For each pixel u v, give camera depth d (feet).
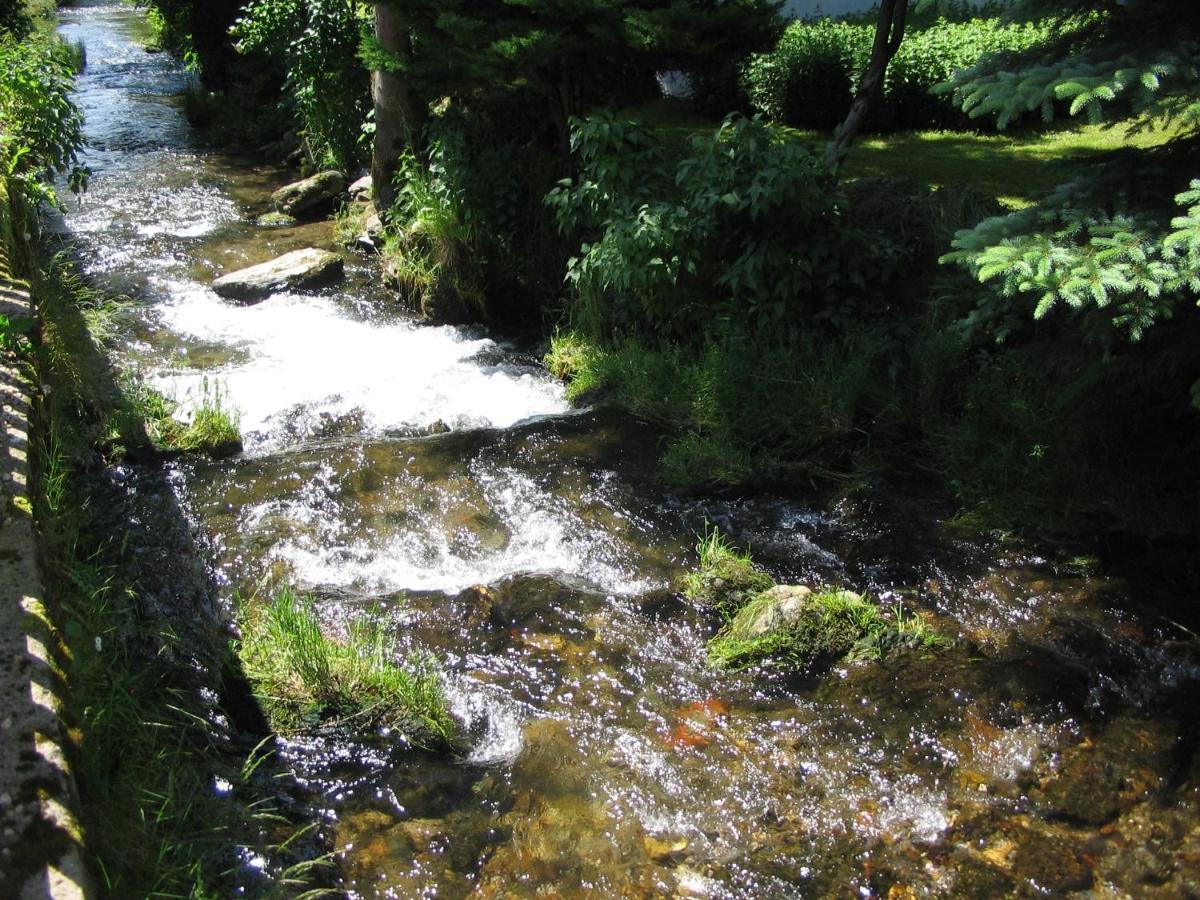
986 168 31.91
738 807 11.80
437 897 10.51
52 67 32.42
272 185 39.86
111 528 16.63
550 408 22.54
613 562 16.63
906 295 21.88
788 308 22.00
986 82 16.76
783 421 19.92
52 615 11.14
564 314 26.11
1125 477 17.44
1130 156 16.76
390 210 30.09
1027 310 18.93
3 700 9.50
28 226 25.64
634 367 22.41
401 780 12.03
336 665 13.44
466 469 19.31
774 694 13.67
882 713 13.32
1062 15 17.40
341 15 36.73
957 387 19.89
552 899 10.53
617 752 12.59
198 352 24.63
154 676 13.01
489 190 27.35
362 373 23.97
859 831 11.50
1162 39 15.47
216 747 12.09
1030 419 18.53
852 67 37.78
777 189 20.66
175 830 10.43
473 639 14.66
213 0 52.85
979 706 13.44
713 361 21.22
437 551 16.85
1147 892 10.77
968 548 16.87
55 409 18.02
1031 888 10.80
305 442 20.57
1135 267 14.20
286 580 15.88
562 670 14.07
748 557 16.39
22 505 12.46
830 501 18.28
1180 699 13.62
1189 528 16.72
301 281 28.81
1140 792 12.12
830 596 15.06
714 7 26.13
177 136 47.57
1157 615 15.21
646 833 11.41
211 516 17.43
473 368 24.56
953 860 11.14
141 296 27.78
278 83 49.21
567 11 24.57
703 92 41.39
